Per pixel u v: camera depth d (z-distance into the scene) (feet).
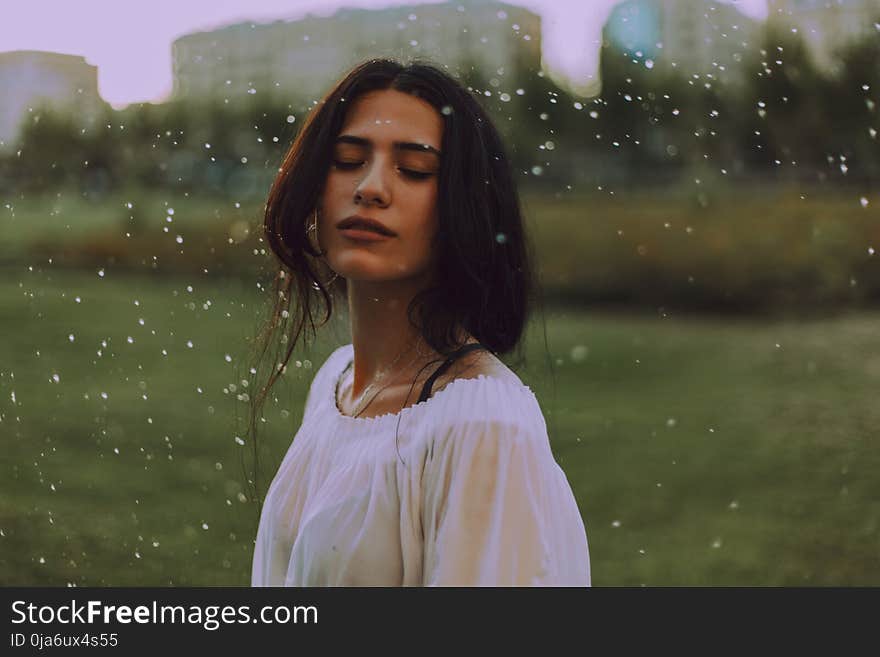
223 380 26.18
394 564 3.14
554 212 50.34
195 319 34.30
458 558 2.92
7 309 36.70
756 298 42.91
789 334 37.17
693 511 16.30
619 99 34.63
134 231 45.37
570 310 42.52
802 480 18.07
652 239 45.80
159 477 17.03
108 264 45.42
